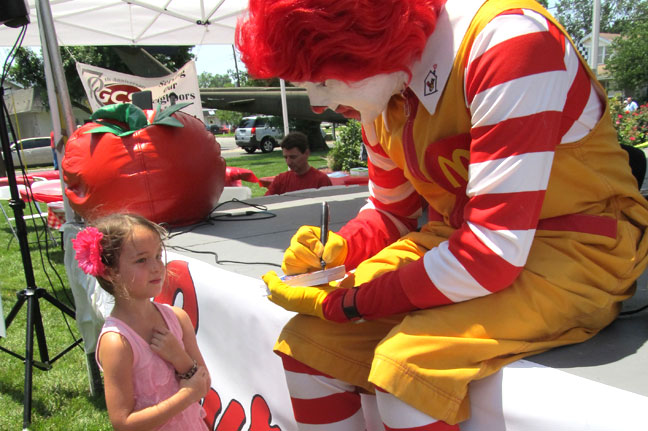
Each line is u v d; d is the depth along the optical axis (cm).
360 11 100
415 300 106
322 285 127
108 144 244
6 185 608
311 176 467
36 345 360
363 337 122
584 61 109
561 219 110
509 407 96
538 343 104
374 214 164
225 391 185
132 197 246
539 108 95
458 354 100
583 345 109
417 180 130
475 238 99
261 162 1658
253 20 112
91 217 247
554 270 105
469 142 112
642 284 150
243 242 237
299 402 128
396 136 129
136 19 654
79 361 334
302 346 122
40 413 271
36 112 2598
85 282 256
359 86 113
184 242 240
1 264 566
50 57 275
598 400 86
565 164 107
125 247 135
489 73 98
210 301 187
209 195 272
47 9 271
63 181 273
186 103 263
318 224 276
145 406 137
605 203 113
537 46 96
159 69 934
